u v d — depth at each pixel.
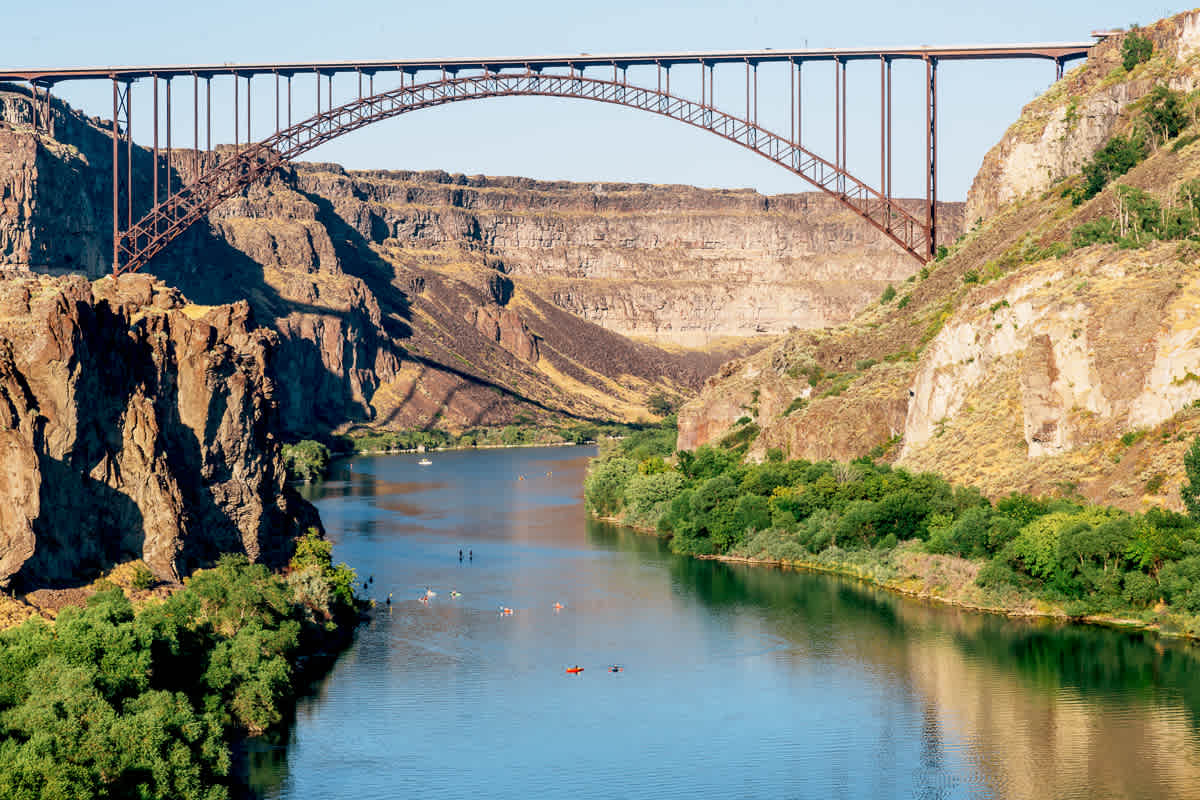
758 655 117.88
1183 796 85.38
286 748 94.00
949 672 110.94
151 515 106.75
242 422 120.81
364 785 87.94
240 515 120.12
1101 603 125.12
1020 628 123.50
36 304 100.94
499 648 121.00
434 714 101.75
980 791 86.94
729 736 97.50
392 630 127.88
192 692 93.94
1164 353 143.38
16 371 97.88
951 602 134.62
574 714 102.31
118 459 106.50
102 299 108.44
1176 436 137.38
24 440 94.69
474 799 86.06
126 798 75.25
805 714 101.94
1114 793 86.12
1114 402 146.12
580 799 86.31
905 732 97.62
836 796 86.62
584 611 136.25
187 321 118.50
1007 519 137.62
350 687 107.94
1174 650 114.50
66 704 76.94
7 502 93.50
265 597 108.94
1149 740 94.62
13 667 81.12
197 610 99.88
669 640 123.62
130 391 109.12
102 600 93.31
